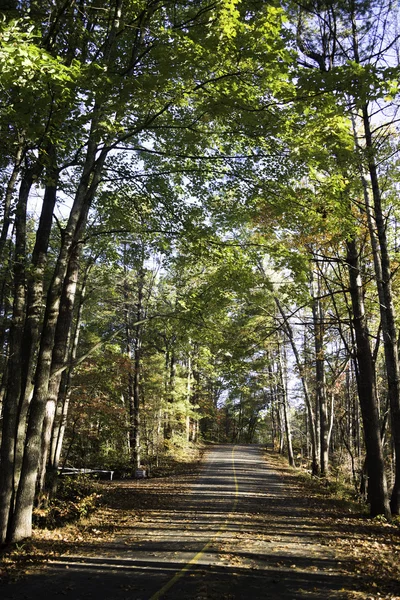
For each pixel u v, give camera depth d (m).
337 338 23.50
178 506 13.01
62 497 13.13
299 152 8.86
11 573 6.68
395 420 11.56
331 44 12.12
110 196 12.54
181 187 12.45
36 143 7.67
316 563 7.16
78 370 18.80
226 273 11.95
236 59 7.36
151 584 6.10
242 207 11.52
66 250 9.99
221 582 6.18
